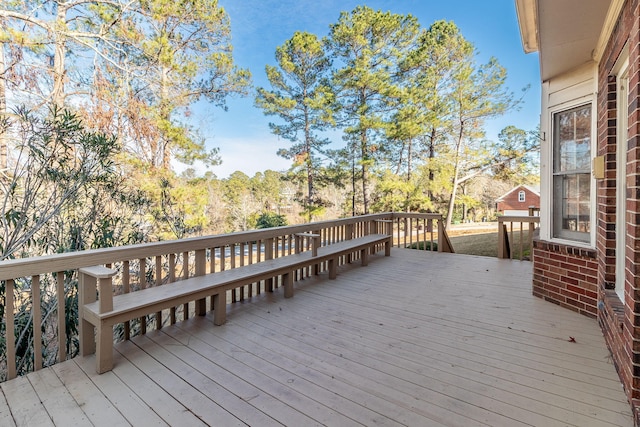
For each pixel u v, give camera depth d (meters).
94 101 6.43
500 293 3.87
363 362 2.27
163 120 7.82
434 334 2.73
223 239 3.46
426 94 14.07
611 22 2.33
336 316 3.15
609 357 2.30
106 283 2.16
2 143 4.23
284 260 3.95
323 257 4.27
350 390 1.93
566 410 1.73
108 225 3.86
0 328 2.64
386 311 3.29
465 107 14.98
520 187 22.14
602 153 2.71
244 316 3.15
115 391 1.93
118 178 4.66
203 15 8.88
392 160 16.69
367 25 14.03
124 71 7.79
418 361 2.28
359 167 16.00
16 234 3.26
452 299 3.66
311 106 14.77
